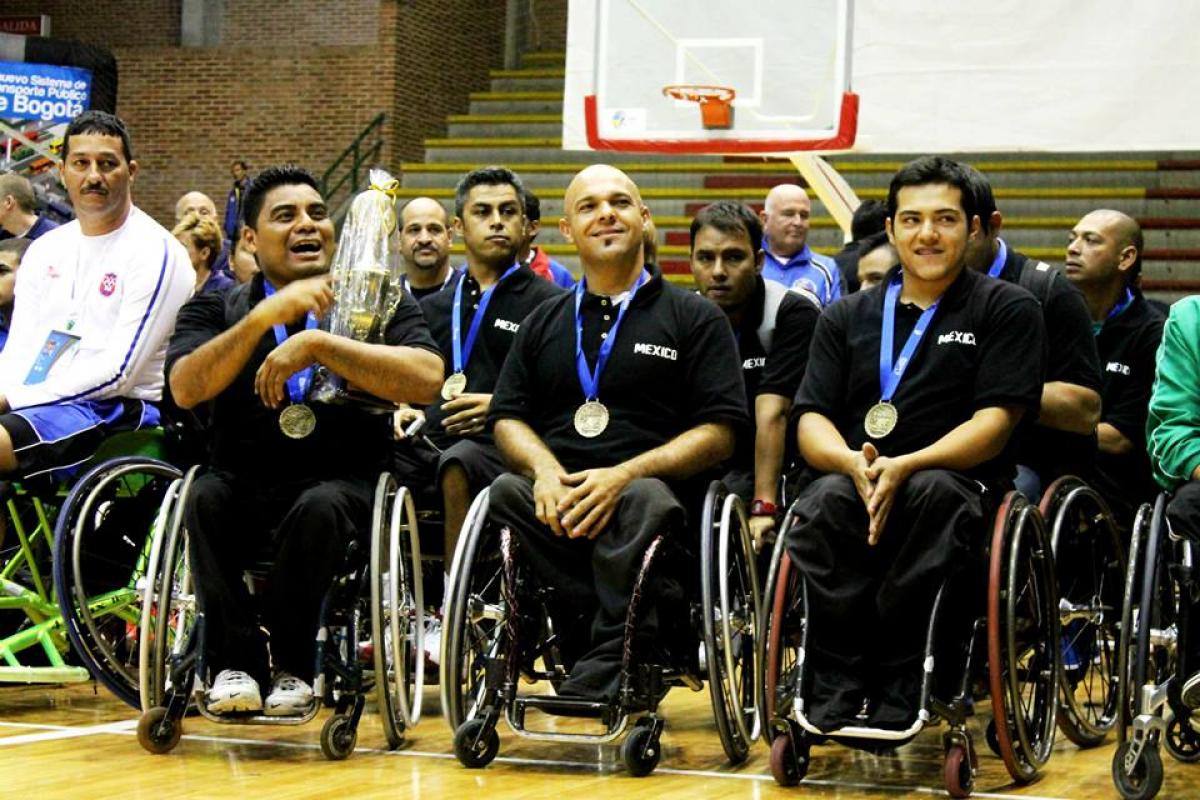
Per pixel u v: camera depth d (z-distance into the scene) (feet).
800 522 12.05
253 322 12.53
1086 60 19.88
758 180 41.50
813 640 11.94
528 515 12.64
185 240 21.20
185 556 13.30
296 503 12.55
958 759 11.37
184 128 48.26
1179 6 19.61
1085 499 13.84
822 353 12.84
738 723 12.75
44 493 15.11
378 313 13.01
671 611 12.62
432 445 16.16
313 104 47.09
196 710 14.88
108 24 50.85
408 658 13.79
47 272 16.02
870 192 40.01
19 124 37.42
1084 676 14.58
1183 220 37.93
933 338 12.41
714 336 13.26
